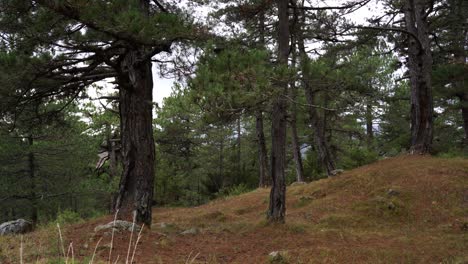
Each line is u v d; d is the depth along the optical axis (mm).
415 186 12102
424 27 15930
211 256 7578
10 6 7723
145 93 9945
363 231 9758
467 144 23516
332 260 7387
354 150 21906
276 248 8352
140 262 6438
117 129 24250
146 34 7094
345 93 10398
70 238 7637
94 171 26359
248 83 7148
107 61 8484
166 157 28188
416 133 16172
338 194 13320
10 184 21484
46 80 8820
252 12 12188
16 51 8086
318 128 18469
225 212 14242
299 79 8195
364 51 18828
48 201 22266
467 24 17891
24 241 7664
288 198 14617
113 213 12078
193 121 26844
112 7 7012
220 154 31406
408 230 9570
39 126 12047
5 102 8633
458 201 10836
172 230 10344
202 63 7906
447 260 7289
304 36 13336
